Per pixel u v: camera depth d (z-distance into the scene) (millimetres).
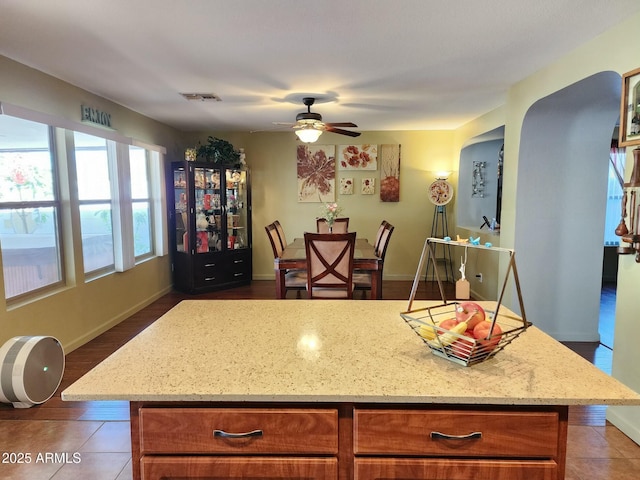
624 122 2291
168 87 3713
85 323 3875
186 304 1950
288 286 4141
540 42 2631
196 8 2125
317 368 1228
